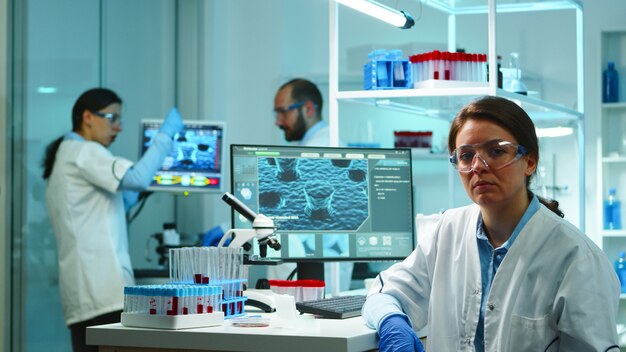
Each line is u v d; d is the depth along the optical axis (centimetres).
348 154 292
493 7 287
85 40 492
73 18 482
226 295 234
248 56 588
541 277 199
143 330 214
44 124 458
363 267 505
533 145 202
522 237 203
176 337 210
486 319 204
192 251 233
